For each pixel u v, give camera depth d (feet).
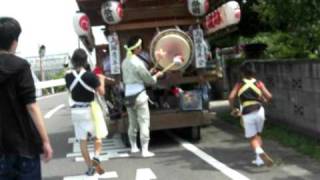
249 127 29.96
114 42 38.01
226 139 39.78
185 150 36.40
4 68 16.65
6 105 16.83
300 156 32.14
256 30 57.88
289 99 40.34
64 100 95.91
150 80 35.32
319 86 34.53
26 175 16.88
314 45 43.57
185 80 38.86
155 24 38.47
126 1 37.78
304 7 37.99
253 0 53.57
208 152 35.22
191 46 37.45
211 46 61.57
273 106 44.09
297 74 38.27
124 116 37.68
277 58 49.16
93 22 41.32
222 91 66.08
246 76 30.32
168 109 38.91
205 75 39.17
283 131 39.65
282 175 27.96
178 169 30.66
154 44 37.09
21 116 16.84
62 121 59.52
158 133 43.62
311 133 36.55
